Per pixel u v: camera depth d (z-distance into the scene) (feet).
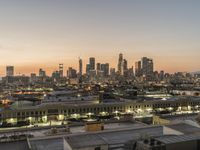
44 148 222.89
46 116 564.30
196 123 266.57
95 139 216.54
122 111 635.25
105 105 618.44
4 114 536.42
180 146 150.10
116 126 337.72
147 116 588.09
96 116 597.11
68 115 582.76
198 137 161.17
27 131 322.14
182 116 395.14
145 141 153.48
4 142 242.37
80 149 194.39
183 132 234.99
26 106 617.62
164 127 258.37
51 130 294.46
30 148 220.64
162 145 146.61
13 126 518.78
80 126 334.44
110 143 226.79
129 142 161.38
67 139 217.36
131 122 365.20
